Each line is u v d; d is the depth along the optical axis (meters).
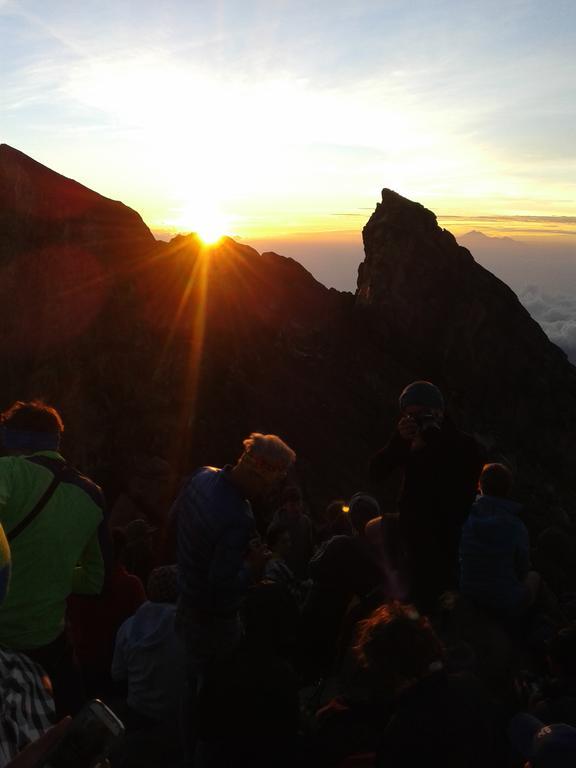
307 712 5.11
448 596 5.24
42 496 3.58
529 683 4.92
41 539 3.54
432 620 5.11
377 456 5.43
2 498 3.46
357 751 4.17
